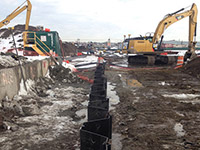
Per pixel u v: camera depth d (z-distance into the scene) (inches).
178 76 486.3
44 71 351.6
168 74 522.6
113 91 323.0
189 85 368.8
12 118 164.9
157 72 562.6
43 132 150.3
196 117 201.0
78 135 152.6
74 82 376.2
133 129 171.5
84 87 343.3
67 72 397.7
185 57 710.5
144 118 198.2
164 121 190.2
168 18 748.0
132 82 401.4
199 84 378.9
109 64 756.6
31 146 127.1
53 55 467.8
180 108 229.8
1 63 234.1
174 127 175.9
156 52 776.3
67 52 1514.5
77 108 225.6
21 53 522.0
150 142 147.6
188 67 583.5
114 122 187.6
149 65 779.4
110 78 445.4
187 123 185.0
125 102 256.7
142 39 797.9
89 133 104.0
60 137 145.3
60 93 284.5
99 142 102.3
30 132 146.9
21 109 183.0
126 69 636.1
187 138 153.9
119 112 217.6
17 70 221.5
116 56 1305.4
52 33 489.7
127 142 147.5
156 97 283.1
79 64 647.1
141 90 329.4
